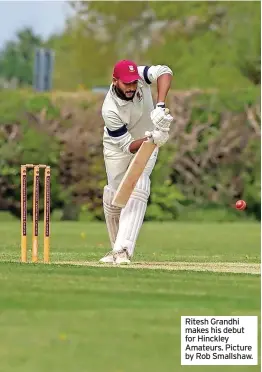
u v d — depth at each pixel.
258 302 33.34
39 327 29.73
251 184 89.56
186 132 88.44
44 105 86.44
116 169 43.12
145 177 43.12
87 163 87.19
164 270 40.84
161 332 29.34
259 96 88.44
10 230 75.75
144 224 86.19
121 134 41.66
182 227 82.56
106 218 45.00
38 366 26.09
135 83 40.59
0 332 29.17
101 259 44.91
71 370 25.80
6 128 86.12
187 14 142.62
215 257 52.22
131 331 29.36
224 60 133.00
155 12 144.75
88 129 86.75
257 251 58.78
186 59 137.50
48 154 86.06
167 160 88.44
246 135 88.69
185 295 34.38
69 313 31.36
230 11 133.25
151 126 42.44
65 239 67.06
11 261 43.50
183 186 89.62
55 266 41.03
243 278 38.62
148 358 26.98
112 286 35.69
